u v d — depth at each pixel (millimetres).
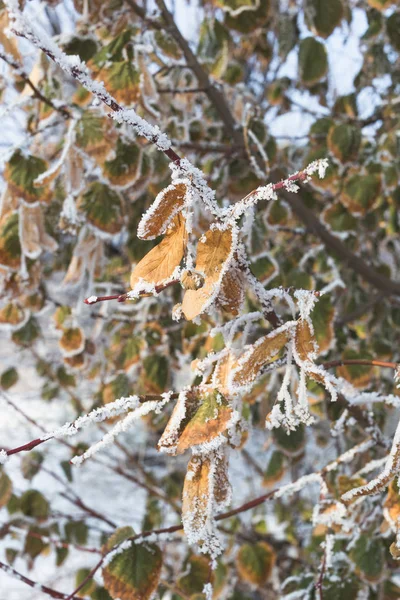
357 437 1375
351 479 986
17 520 1549
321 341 1149
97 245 1233
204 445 825
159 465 3182
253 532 2246
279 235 2049
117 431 832
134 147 1127
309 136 1642
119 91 1081
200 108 1839
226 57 1524
